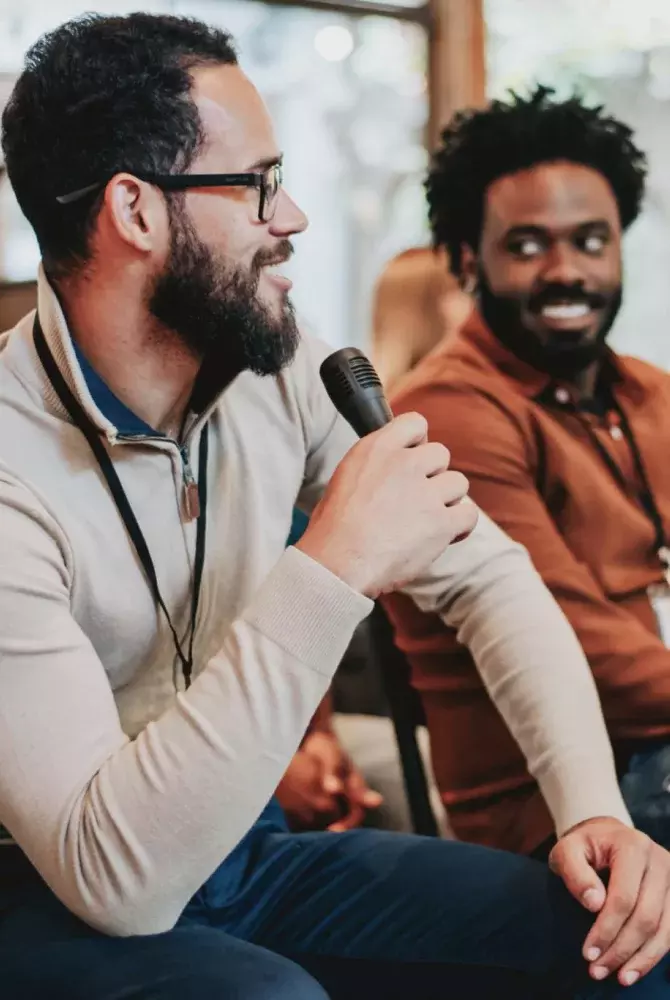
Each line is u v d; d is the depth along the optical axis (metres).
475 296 1.45
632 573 1.38
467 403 1.36
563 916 0.91
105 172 0.90
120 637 0.95
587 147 1.38
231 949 0.87
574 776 0.99
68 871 0.82
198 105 0.90
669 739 1.29
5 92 1.84
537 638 1.05
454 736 1.34
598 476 1.37
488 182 1.40
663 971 0.87
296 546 0.85
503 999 0.93
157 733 0.82
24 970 0.87
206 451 1.01
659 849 0.91
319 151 2.36
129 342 0.94
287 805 1.49
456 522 0.88
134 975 0.83
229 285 0.92
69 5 2.14
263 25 2.27
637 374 1.46
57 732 0.82
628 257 2.32
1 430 0.91
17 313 1.66
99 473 0.93
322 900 1.02
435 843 1.05
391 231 2.42
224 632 1.02
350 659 1.79
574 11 2.38
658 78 2.34
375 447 0.88
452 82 2.39
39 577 0.85
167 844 0.80
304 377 1.09
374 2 2.35
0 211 1.98
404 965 0.97
